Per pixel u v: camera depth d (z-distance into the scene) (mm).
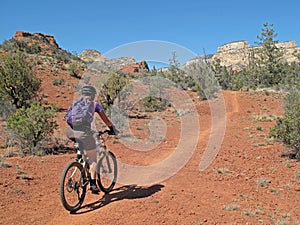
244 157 9016
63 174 4719
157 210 4832
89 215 4727
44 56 43281
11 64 18406
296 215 5121
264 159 8773
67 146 10609
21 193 5605
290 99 17219
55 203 5242
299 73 45469
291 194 6145
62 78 31672
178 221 4492
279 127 9367
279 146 10234
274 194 6105
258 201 5648
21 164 7645
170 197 5461
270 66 51594
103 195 5723
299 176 7125
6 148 9680
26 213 4766
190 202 5281
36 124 9438
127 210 4824
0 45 42656
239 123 16734
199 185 6418
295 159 8734
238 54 97812
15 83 18000
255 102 27938
